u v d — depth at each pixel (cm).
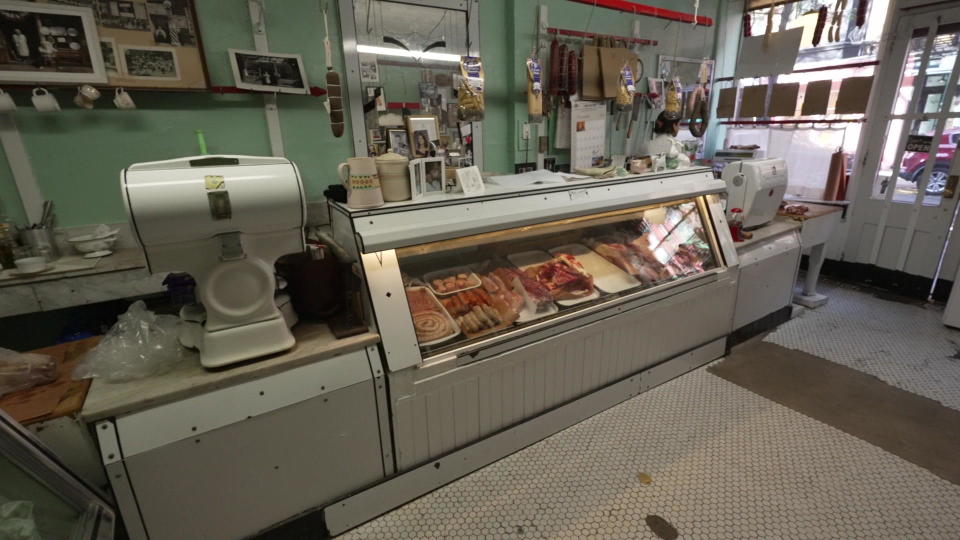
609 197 194
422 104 242
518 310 181
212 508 125
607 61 283
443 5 235
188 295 161
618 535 149
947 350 263
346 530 151
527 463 179
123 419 111
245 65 195
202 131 197
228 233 116
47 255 177
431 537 149
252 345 127
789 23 362
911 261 344
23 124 171
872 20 337
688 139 379
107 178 187
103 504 110
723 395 222
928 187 329
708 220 240
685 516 155
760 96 362
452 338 160
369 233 136
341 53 217
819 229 309
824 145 371
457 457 168
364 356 140
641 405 214
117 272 176
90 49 171
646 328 212
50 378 123
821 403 215
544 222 173
